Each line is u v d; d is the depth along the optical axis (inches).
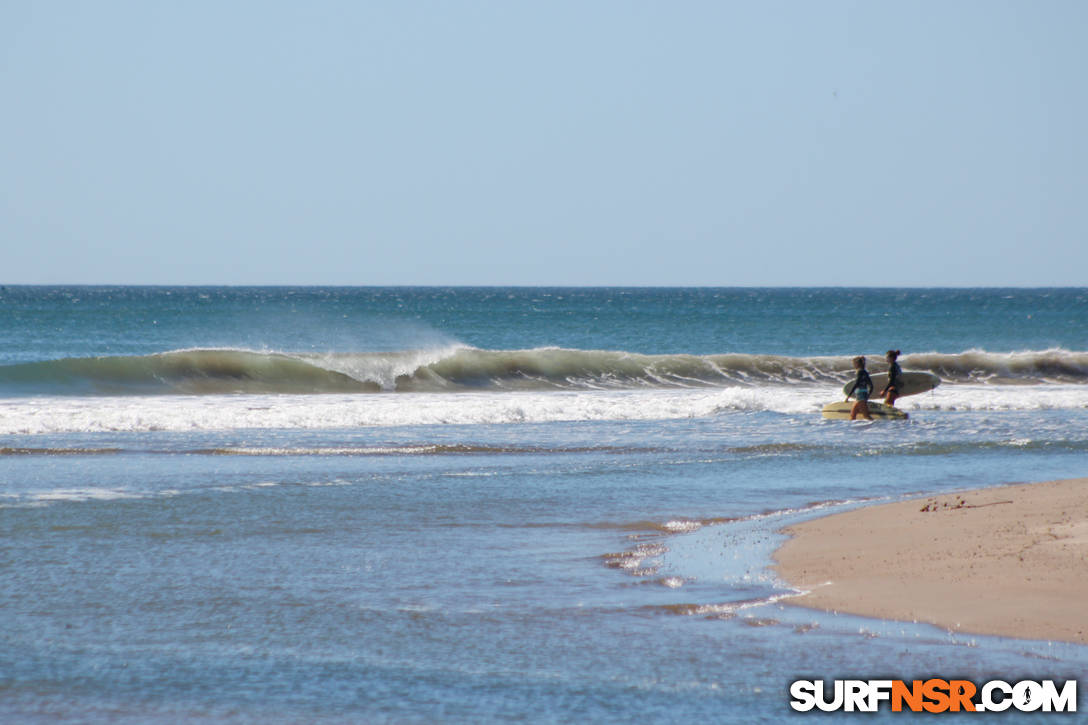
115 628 1135.0
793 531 1675.7
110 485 2158.0
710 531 1720.0
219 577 1380.4
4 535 1649.9
